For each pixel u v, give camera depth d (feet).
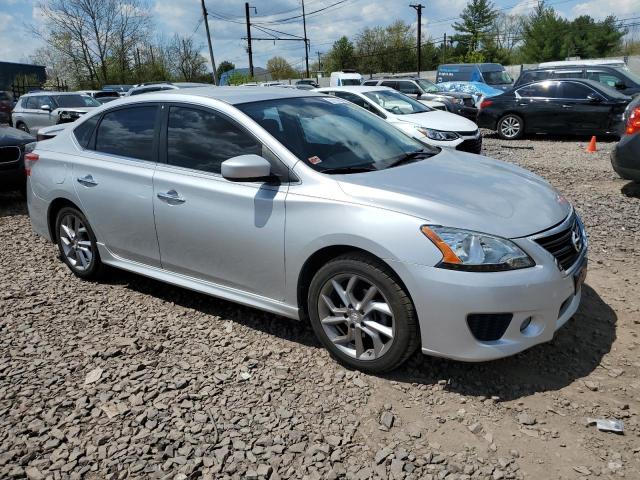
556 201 11.30
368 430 9.29
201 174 12.48
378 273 10.03
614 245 17.60
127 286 15.78
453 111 57.06
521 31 224.74
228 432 9.35
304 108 13.32
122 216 14.02
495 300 9.32
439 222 9.66
